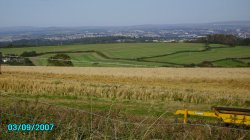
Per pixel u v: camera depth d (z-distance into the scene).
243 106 20.22
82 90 22.12
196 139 8.49
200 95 21.77
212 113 10.52
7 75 33.06
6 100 15.74
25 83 24.11
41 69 41.41
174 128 9.75
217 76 36.09
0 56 63.38
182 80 33.22
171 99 21.03
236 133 9.33
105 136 7.46
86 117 10.32
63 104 18.42
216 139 8.79
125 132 8.26
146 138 7.69
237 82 32.78
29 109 11.03
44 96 20.66
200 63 64.12
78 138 7.75
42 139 7.80
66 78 32.09
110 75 35.12
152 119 11.99
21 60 62.91
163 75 35.84
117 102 19.55
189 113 10.71
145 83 30.17
